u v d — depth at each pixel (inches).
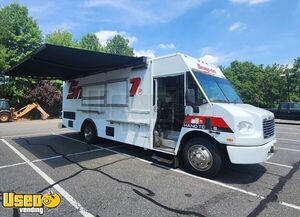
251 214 154.4
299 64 1215.6
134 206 163.2
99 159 280.7
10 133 511.2
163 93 263.7
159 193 184.7
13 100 1077.8
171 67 246.5
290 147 372.8
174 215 152.2
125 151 322.3
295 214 154.7
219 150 213.9
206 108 217.6
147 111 269.1
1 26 1059.3
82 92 391.2
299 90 1236.5
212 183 207.3
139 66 277.9
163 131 266.1
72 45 1379.2
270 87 1285.7
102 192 185.3
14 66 330.3
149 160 277.0
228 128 201.8
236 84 1704.0
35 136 461.4
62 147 349.4
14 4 1125.7
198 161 222.5
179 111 254.7
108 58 274.2
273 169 249.6
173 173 231.3
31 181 207.5
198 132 225.9
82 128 392.8
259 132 202.2
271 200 175.2
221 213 155.5
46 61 295.9
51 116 1131.3
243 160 197.2
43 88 1076.5
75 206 162.7
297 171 243.8
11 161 271.6
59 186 196.5
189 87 232.5
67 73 385.1
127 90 297.9
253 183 208.8
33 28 1146.0
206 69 256.8
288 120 800.3
